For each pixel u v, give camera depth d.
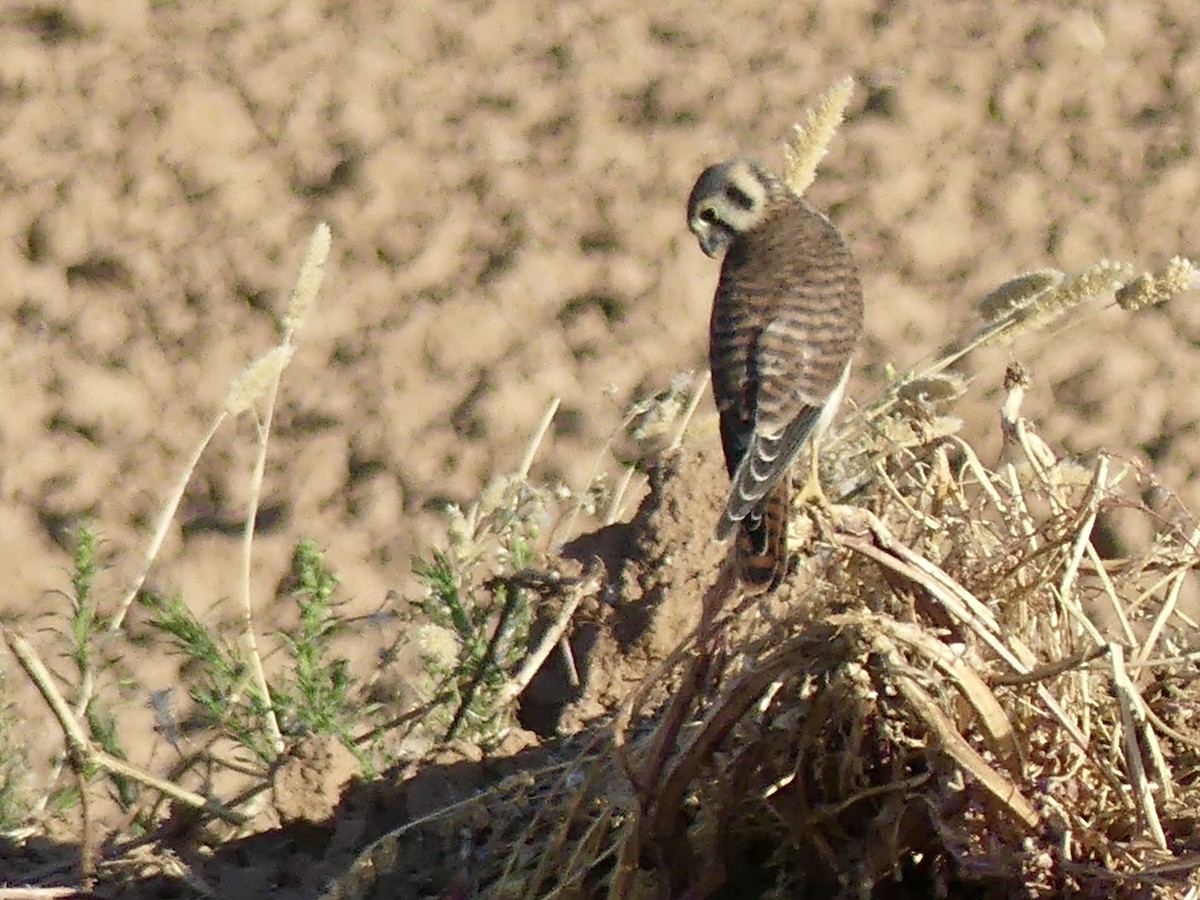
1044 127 17.89
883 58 18.48
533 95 17.91
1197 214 17.17
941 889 7.12
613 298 16.31
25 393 15.37
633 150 17.47
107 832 8.70
